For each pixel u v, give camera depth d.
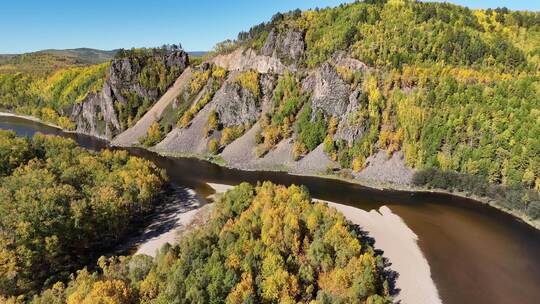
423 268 91.50
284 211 96.31
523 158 127.44
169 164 181.50
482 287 85.25
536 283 87.00
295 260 81.81
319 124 175.12
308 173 163.12
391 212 123.31
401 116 158.88
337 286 75.00
